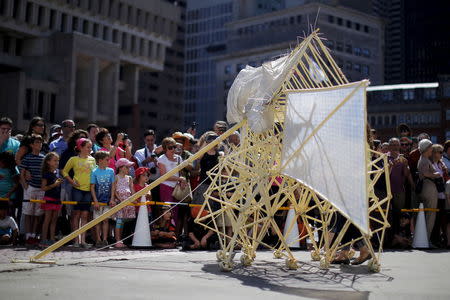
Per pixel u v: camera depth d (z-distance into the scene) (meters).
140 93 150.50
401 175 12.59
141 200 11.36
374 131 13.22
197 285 6.19
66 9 85.50
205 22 155.00
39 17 82.94
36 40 82.06
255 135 8.12
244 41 125.62
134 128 97.38
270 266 8.32
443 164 13.52
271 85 7.96
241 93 8.42
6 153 11.08
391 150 12.80
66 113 78.94
